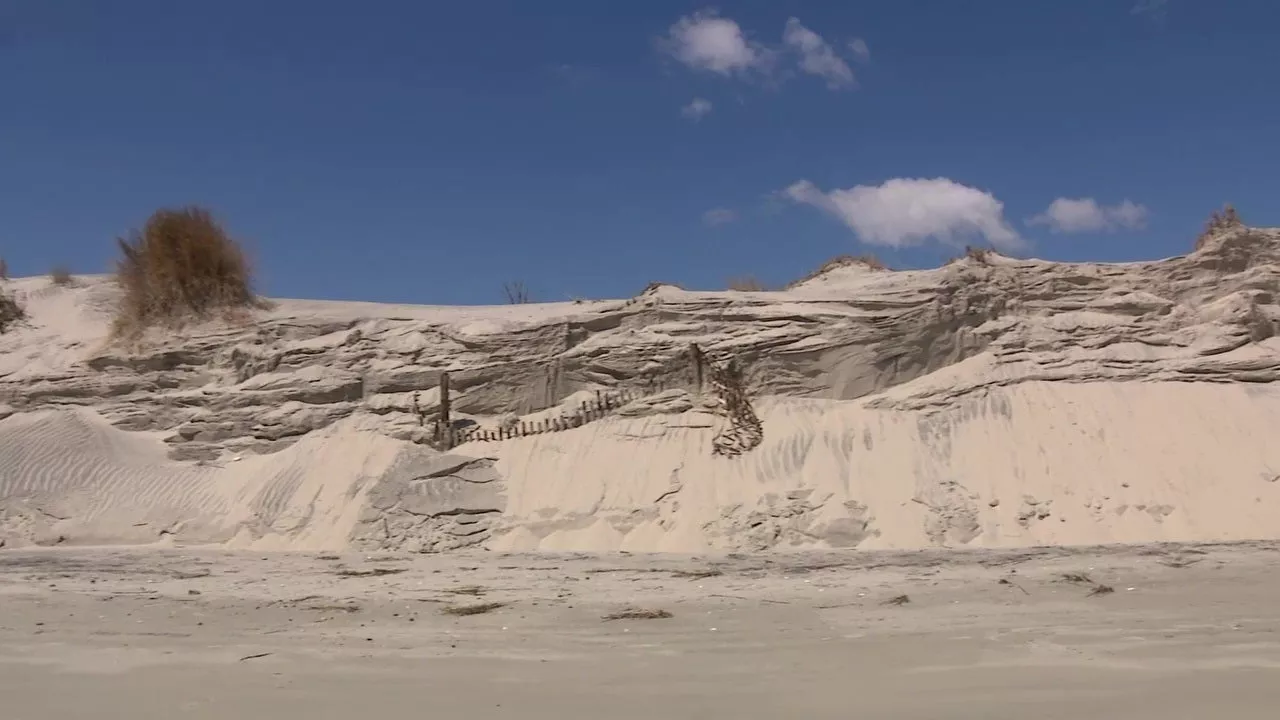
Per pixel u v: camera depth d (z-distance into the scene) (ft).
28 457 100.27
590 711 29.99
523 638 43.52
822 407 99.04
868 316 103.40
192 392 111.34
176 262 124.47
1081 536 79.36
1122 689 31.22
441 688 33.45
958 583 57.31
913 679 33.76
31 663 38.47
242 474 100.53
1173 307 102.53
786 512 84.79
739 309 106.63
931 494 85.25
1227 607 48.01
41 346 126.11
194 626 47.19
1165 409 90.99
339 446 100.12
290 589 59.88
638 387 103.45
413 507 90.12
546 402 105.50
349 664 37.93
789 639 42.34
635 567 69.21
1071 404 92.99
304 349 112.98
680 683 33.99
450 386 106.42
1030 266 107.04
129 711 30.53
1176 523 79.51
